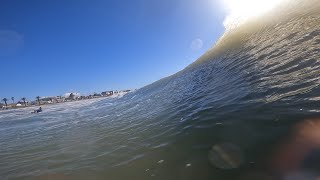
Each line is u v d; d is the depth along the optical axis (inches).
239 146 268.2
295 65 428.5
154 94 1104.2
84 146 467.5
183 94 707.4
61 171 348.8
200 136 327.6
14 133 908.0
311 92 313.0
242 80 505.4
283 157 222.8
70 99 5664.4
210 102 467.8
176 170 266.1
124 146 400.2
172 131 392.5
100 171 319.0
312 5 726.5
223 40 1184.2
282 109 303.3
